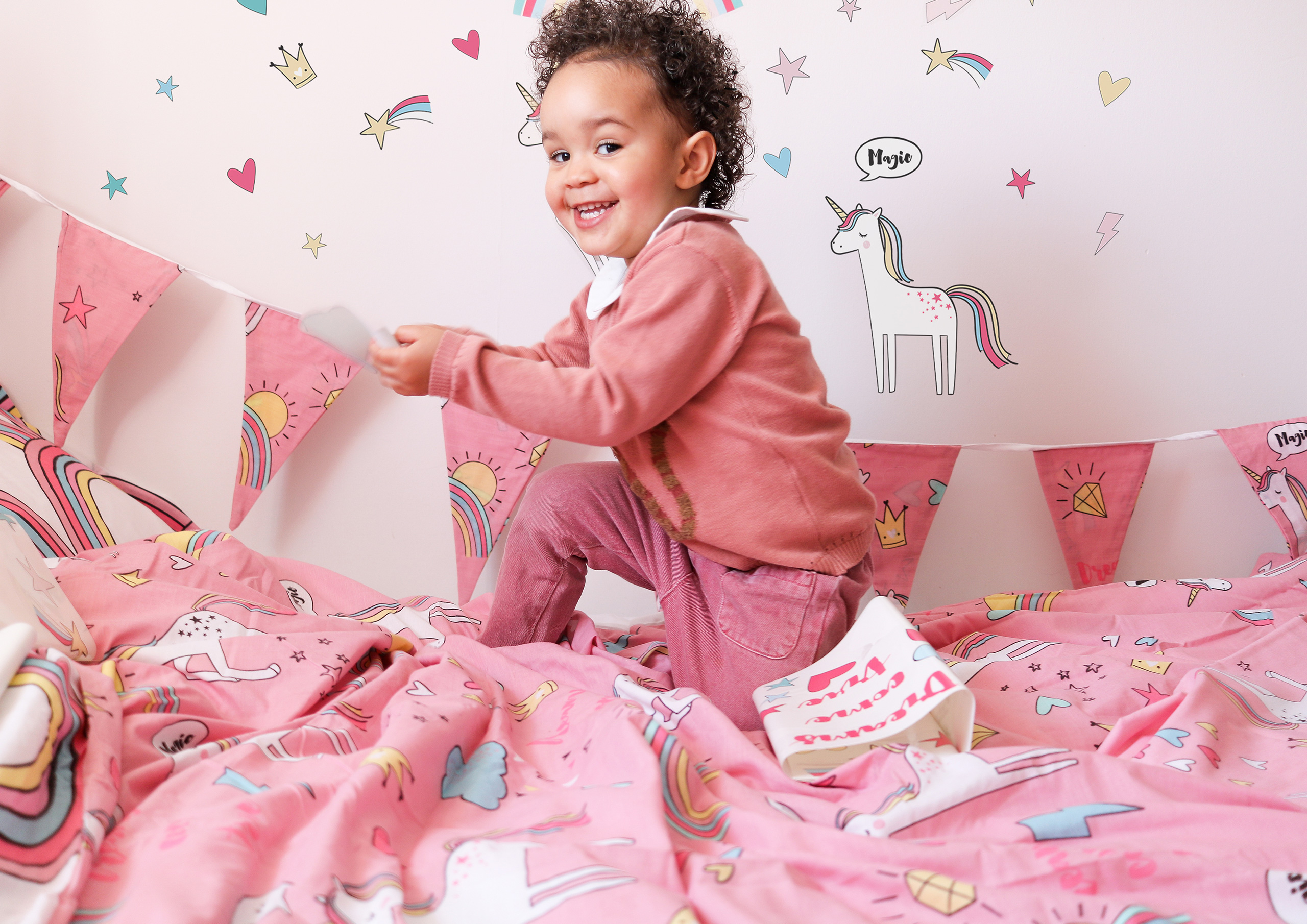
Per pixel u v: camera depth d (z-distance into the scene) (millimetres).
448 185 1667
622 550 1138
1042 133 1640
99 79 1647
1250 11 1615
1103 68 1630
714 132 1159
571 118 1085
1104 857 606
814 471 1035
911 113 1644
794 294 1669
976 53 1633
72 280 1593
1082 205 1646
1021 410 1669
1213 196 1638
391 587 1715
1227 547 1686
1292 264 1640
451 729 795
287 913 503
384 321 1668
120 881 564
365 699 933
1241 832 664
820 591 1029
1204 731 871
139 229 1652
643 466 1059
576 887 543
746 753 838
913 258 1659
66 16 1643
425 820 697
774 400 1027
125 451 1695
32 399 1688
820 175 1653
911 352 1666
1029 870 607
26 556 1006
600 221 1103
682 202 1146
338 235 1665
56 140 1654
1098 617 1361
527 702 990
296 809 644
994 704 1047
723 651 1060
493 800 747
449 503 1707
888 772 783
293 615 1165
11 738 590
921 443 1670
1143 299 1653
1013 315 1661
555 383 962
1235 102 1625
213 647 1000
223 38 1644
